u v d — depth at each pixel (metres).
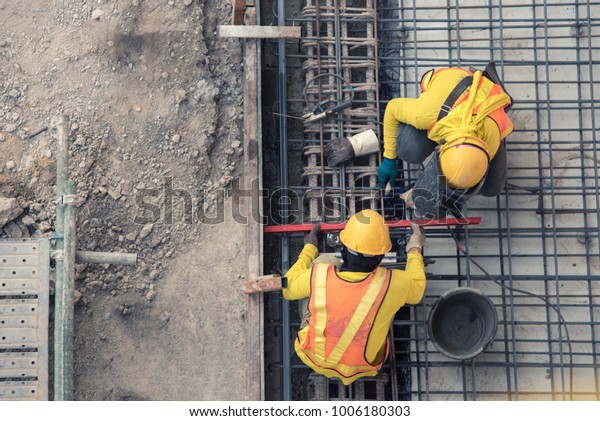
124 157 6.34
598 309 6.59
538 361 6.54
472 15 6.95
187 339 6.23
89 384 6.07
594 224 6.73
